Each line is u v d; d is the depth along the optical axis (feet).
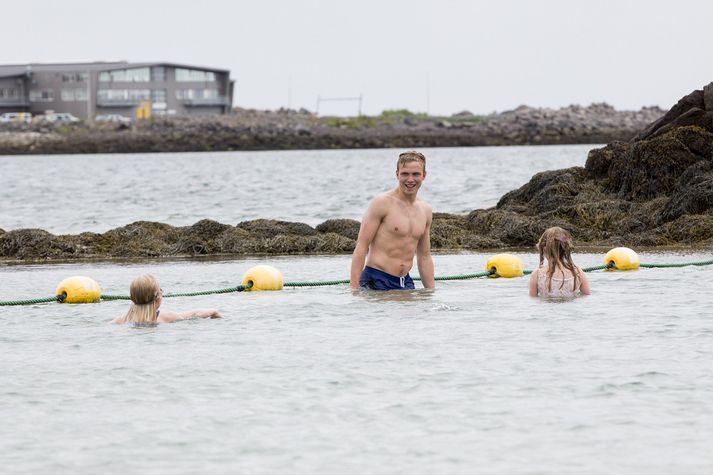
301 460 55.36
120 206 355.56
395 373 73.31
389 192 116.37
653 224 199.82
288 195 404.16
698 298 106.01
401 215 114.62
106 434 60.18
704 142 222.69
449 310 100.78
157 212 322.75
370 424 61.26
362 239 115.24
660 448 56.13
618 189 230.89
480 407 64.28
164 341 87.10
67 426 61.82
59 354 82.33
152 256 185.47
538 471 53.16
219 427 61.16
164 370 75.66
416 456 55.67
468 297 109.91
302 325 93.71
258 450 57.00
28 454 56.90
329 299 109.91
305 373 73.82
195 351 82.43
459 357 78.02
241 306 106.22
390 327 91.56
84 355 81.76
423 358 77.87
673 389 67.62
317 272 147.13
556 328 89.66
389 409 64.23
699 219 187.62
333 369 74.90
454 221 214.48
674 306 100.78
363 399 66.59
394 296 111.24
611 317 94.94
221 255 185.16
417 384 70.08
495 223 207.82
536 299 107.76
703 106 236.43
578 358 77.05
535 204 233.14
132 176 621.72
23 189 484.74
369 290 115.75
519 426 60.34
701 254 161.38
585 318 94.73
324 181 523.29
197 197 401.90
